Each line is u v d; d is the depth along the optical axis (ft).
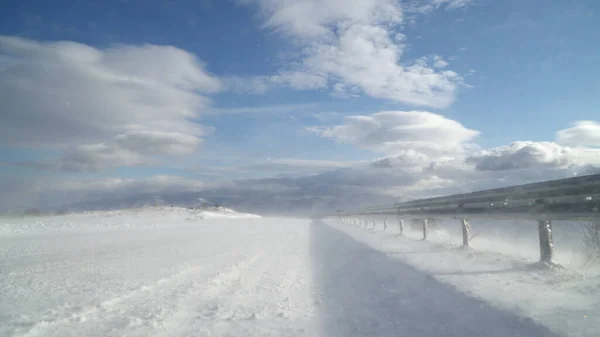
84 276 22.81
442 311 13.94
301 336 11.85
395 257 28.37
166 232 70.85
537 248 32.89
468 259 24.53
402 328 12.33
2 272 24.84
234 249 38.32
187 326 13.01
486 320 12.61
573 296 14.51
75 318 13.91
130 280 21.27
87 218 131.44
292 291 18.31
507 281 17.67
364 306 15.16
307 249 37.70
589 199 17.54
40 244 46.29
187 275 22.85
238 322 13.39
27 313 14.61
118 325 13.14
